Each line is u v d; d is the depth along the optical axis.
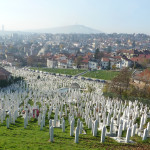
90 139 21.16
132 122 26.73
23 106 39.72
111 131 23.44
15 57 151.12
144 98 45.59
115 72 109.88
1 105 36.44
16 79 66.69
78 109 35.50
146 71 62.12
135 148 18.88
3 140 19.91
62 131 24.19
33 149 17.59
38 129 25.45
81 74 105.19
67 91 57.25
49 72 106.00
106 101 43.72
